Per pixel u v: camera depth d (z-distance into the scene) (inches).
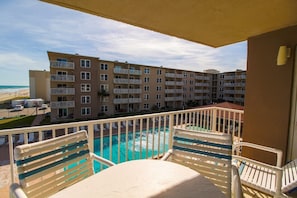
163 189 45.1
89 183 47.9
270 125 111.2
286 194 70.2
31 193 47.1
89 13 84.1
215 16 86.7
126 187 45.9
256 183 73.4
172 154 70.3
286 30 102.1
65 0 72.1
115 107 960.9
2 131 68.6
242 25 98.8
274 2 72.5
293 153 101.2
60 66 746.2
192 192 44.1
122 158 235.0
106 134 404.8
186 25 98.8
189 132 69.4
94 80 841.5
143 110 1067.3
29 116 878.4
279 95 106.6
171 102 1232.2
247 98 123.9
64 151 56.7
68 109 786.2
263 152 114.9
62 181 54.9
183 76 1274.6
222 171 60.9
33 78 1328.7
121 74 962.1
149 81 1080.8
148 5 75.7
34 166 48.6
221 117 173.3
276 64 107.4
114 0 71.6
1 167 141.9
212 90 1494.8
